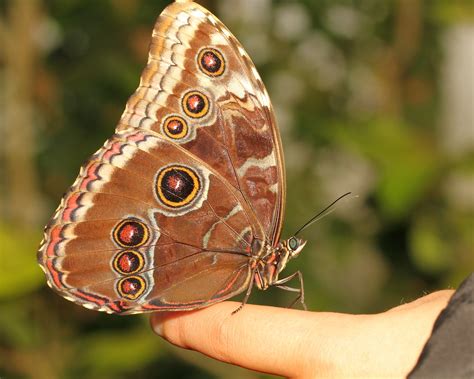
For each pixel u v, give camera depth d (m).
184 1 0.49
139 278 0.49
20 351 0.61
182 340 0.49
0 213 0.65
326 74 0.72
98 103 0.66
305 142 0.69
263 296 0.66
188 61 0.49
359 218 0.69
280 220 0.50
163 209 0.49
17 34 0.64
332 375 0.46
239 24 0.69
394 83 0.68
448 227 0.63
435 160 0.60
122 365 0.60
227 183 0.49
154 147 0.49
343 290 0.75
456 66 0.88
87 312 0.63
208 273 0.49
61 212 0.48
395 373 0.46
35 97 0.66
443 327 0.44
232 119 0.49
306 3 0.69
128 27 0.66
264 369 0.48
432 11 0.65
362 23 0.70
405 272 0.67
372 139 0.60
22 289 0.55
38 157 0.66
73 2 0.65
